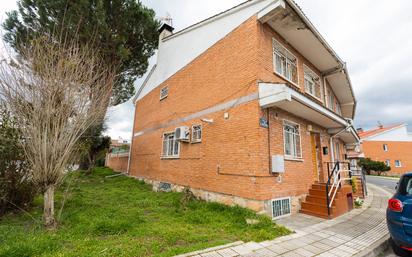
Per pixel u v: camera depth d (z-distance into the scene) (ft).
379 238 15.66
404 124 110.63
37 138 15.19
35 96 15.29
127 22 38.14
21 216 17.88
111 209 20.20
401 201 13.47
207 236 14.51
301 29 25.63
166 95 39.81
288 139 24.82
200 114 29.53
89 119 18.34
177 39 39.27
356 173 41.32
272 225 17.02
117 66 34.94
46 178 15.16
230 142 23.62
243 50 24.30
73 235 13.58
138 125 51.49
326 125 32.48
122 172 55.72
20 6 32.19
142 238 13.71
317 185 26.40
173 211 21.11
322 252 12.85
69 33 27.73
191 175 28.81
